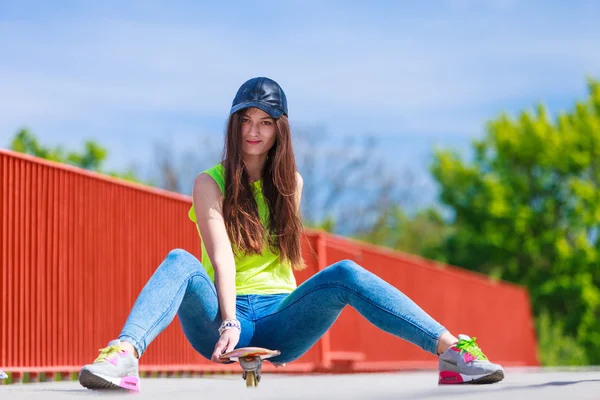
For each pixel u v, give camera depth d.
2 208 9.14
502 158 42.44
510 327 28.06
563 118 42.31
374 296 4.40
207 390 4.13
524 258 41.38
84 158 35.59
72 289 10.13
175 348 11.65
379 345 18.41
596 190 40.94
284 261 4.80
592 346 39.09
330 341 15.59
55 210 9.95
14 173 9.34
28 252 9.49
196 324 4.47
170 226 12.04
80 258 10.30
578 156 41.38
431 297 21.86
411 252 47.97
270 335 4.65
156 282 4.20
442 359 4.37
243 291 4.70
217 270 4.50
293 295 4.59
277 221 4.81
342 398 3.48
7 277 9.16
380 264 18.91
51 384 6.26
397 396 3.54
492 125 43.00
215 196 4.68
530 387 3.97
